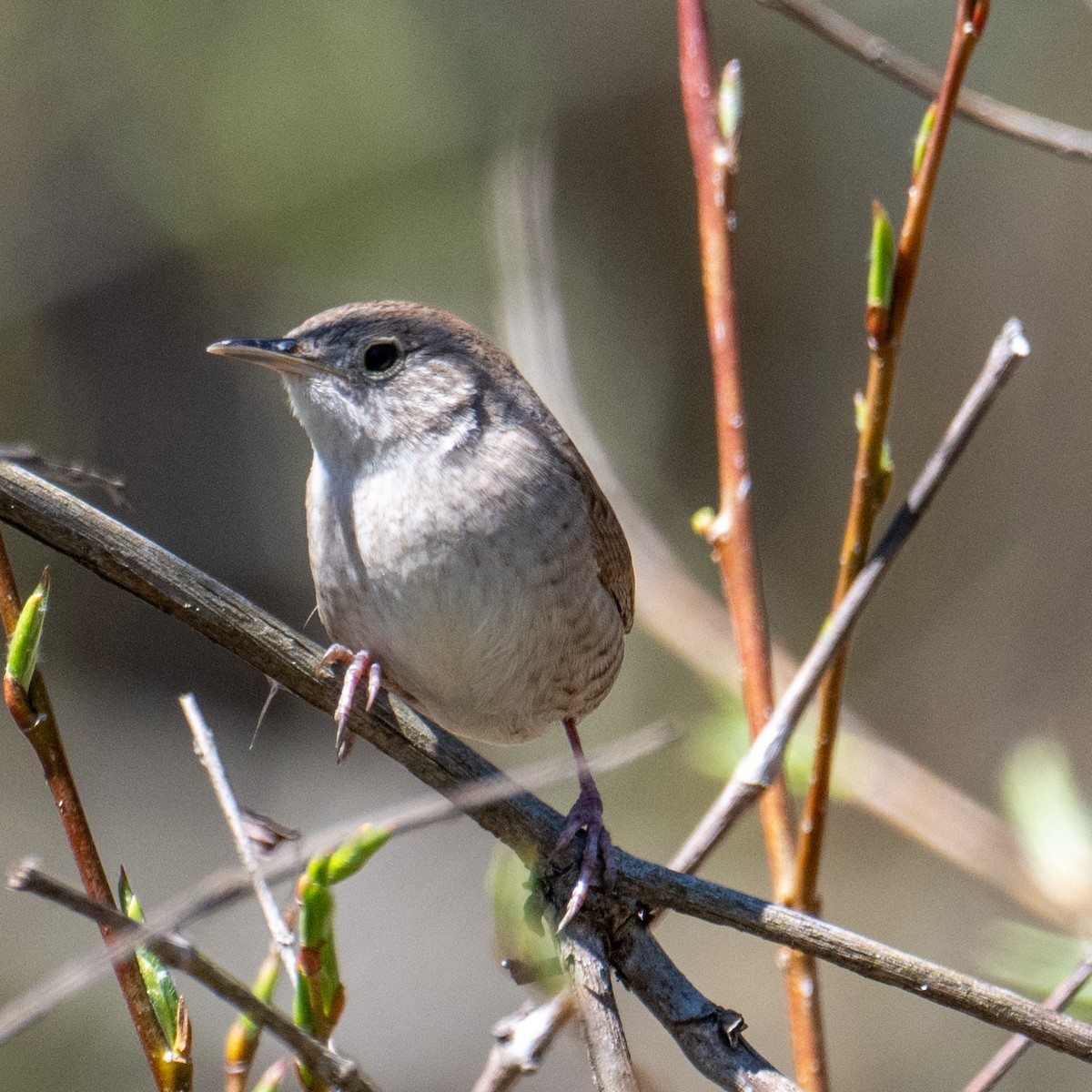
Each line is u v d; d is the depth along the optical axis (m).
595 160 13.31
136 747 12.43
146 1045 3.24
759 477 13.29
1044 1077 10.29
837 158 13.16
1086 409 12.23
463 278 12.32
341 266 12.44
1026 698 11.88
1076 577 12.03
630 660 12.62
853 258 13.23
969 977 3.68
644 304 13.41
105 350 12.73
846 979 11.41
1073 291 12.32
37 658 3.27
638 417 13.24
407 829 3.23
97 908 2.69
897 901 11.53
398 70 12.29
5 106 12.18
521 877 4.24
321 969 3.42
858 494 4.09
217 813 12.23
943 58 12.52
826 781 4.16
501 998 11.72
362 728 4.30
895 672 12.30
